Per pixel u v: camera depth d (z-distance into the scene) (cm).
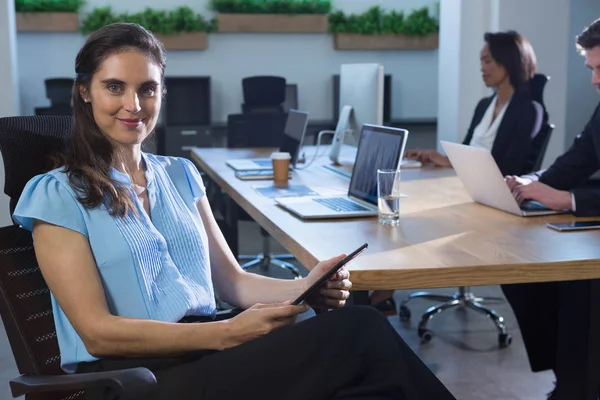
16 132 180
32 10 742
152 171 187
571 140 798
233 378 155
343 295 182
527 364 326
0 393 301
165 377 156
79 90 174
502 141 375
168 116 752
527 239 210
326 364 157
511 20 562
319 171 381
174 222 184
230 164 404
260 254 504
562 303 215
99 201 167
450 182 326
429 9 825
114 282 169
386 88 791
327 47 812
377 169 263
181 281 179
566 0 565
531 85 386
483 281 183
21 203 166
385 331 159
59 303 164
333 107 801
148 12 765
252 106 734
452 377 312
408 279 181
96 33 173
